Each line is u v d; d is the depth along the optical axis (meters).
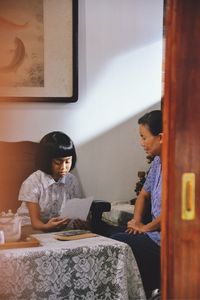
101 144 3.98
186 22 1.17
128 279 2.25
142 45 4.04
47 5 3.75
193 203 1.20
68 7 3.79
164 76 1.20
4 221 2.22
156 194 2.72
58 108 3.84
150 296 2.61
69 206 2.75
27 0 3.70
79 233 2.44
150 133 2.71
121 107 4.02
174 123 1.18
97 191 3.99
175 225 1.20
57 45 3.79
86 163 3.94
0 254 2.02
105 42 3.94
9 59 3.70
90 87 3.92
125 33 3.99
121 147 4.04
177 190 1.19
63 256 2.10
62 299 2.11
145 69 4.07
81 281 2.14
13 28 3.69
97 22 3.91
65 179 3.32
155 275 2.62
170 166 1.19
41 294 2.07
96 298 2.17
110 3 3.93
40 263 2.07
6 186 3.56
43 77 3.77
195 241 1.21
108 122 3.99
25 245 2.16
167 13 1.19
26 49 3.72
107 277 2.19
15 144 3.64
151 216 2.98
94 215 3.27
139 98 4.07
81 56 3.88
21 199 3.10
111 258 2.19
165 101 1.20
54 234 2.47
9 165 3.58
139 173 3.88
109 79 3.97
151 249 2.59
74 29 3.80
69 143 3.19
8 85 3.70
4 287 2.02
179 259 1.21
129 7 3.98
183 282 1.22
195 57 1.18
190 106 1.19
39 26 3.74
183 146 1.19
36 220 2.92
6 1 3.66
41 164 3.21
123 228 3.34
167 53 1.19
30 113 3.77
